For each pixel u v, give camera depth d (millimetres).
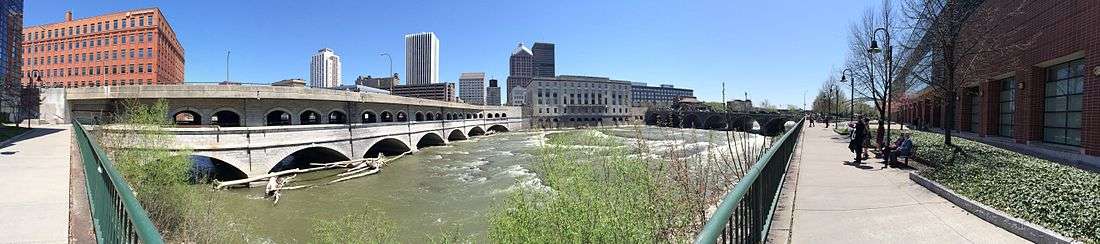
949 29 16719
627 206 5922
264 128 28859
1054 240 5395
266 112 30156
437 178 29625
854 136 14453
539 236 6305
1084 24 14766
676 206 6648
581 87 140750
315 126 32625
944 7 16953
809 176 10977
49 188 9883
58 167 13344
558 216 6098
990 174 8727
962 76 17625
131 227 3184
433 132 53406
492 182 27266
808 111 96438
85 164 9898
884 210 7199
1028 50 18516
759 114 76188
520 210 6691
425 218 19109
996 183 7926
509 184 26047
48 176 11570
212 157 26297
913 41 23047
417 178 29688
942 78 19406
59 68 94688
